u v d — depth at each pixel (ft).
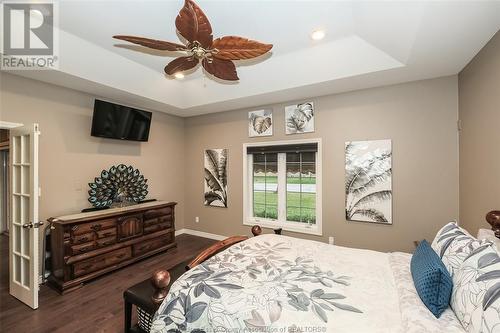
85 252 9.18
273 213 13.33
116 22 7.61
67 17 7.36
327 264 5.64
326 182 11.44
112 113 11.28
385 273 5.24
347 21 7.56
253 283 4.62
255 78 10.99
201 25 5.16
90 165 11.21
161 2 6.67
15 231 8.29
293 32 8.21
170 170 15.35
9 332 6.51
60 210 10.09
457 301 3.56
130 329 5.94
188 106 13.65
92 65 9.24
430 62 7.93
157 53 8.26
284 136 12.53
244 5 6.81
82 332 6.52
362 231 10.69
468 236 4.68
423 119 9.51
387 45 7.64
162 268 10.61
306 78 9.96
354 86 10.24
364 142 10.55
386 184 10.12
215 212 15.02
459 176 8.87
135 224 11.12
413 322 3.46
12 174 8.36
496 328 2.72
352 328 3.46
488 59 6.58
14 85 8.87
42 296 8.29
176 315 4.17
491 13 5.33
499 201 6.09
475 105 7.45
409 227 9.78
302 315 3.72
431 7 5.18
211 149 15.05
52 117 9.91
